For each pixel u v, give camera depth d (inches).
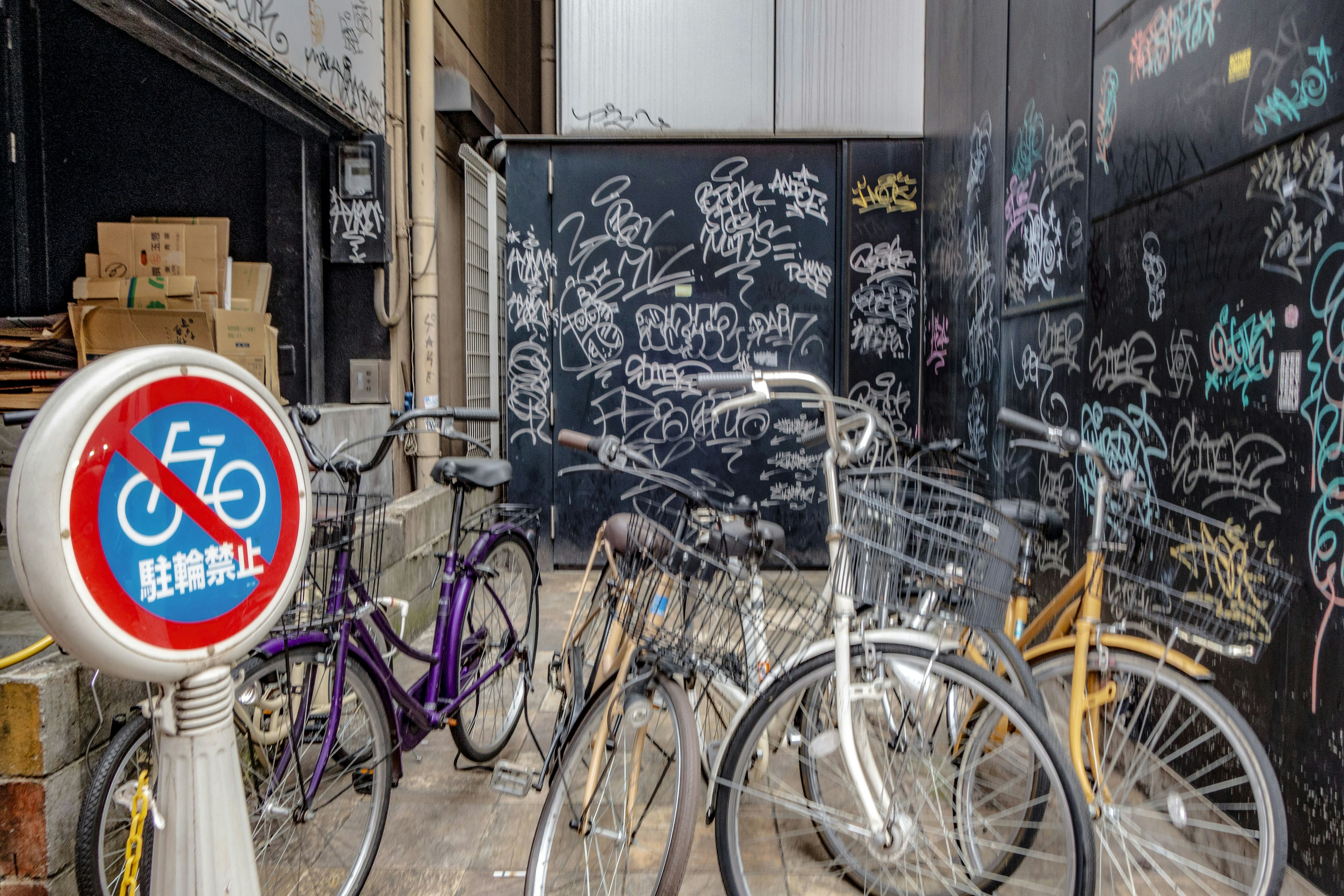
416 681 105.4
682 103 225.5
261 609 50.0
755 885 87.7
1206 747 92.5
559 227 225.3
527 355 227.5
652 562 76.3
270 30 128.0
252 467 49.2
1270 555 87.3
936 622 77.5
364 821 92.5
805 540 228.5
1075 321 137.0
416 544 172.4
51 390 121.2
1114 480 86.9
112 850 73.1
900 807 73.5
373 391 185.5
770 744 83.8
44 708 76.0
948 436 204.8
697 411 228.1
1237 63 94.4
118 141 148.1
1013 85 165.5
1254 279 91.0
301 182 175.0
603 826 83.1
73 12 135.3
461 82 214.8
